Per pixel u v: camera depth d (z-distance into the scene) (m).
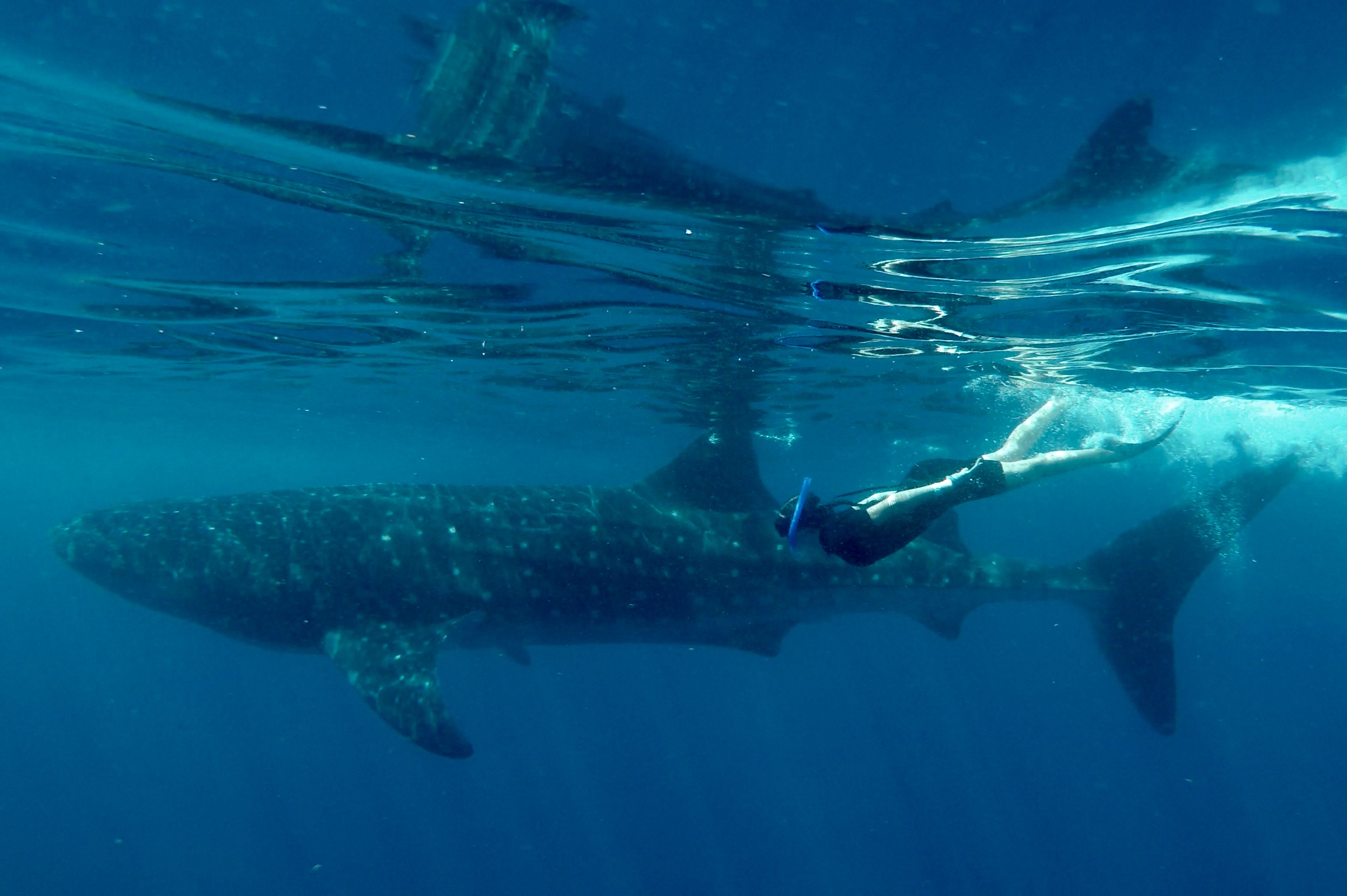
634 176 5.86
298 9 4.23
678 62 4.39
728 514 10.63
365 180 6.63
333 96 5.02
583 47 4.36
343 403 23.33
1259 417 18.98
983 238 6.88
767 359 14.30
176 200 7.56
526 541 9.94
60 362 17.98
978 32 4.12
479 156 5.77
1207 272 8.23
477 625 9.86
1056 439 22.25
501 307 11.36
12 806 50.62
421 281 10.17
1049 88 4.35
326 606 9.63
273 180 6.85
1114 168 5.22
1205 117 4.55
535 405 21.83
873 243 7.16
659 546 10.21
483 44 4.34
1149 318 10.54
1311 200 5.84
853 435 25.28
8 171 6.91
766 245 7.55
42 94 5.24
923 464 5.07
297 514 10.13
